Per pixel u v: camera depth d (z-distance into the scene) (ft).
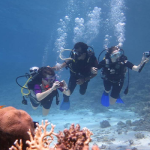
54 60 190.70
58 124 35.09
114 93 19.39
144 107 37.04
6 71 165.48
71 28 125.29
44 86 14.82
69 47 166.40
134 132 24.26
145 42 128.98
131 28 110.11
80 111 45.03
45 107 17.61
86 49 16.31
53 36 156.35
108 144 20.71
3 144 5.45
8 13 116.78
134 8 87.04
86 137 4.71
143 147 18.31
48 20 121.80
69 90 16.17
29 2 96.89
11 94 75.92
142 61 15.85
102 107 43.96
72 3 91.20
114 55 17.11
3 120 5.34
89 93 55.62
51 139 5.56
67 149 4.35
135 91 48.34
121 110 41.22
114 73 17.94
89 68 16.80
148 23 103.19
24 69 161.27
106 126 29.40
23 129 5.44
